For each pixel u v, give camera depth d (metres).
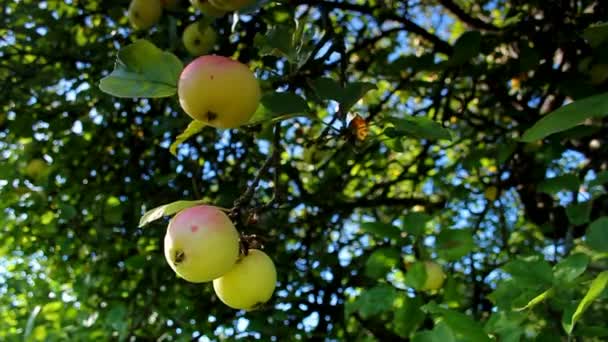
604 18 1.11
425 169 1.53
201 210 0.67
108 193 1.49
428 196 1.67
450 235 0.92
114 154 1.54
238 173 1.43
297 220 1.53
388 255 0.95
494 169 1.65
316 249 1.45
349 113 0.82
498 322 0.84
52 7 1.57
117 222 1.43
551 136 1.06
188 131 0.72
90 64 1.51
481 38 1.14
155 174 1.47
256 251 0.71
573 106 0.58
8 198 1.47
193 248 0.65
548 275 0.83
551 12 1.18
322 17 1.05
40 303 1.42
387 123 0.82
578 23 1.13
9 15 1.45
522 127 1.17
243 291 0.69
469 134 1.51
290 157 1.56
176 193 1.42
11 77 1.47
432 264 0.98
